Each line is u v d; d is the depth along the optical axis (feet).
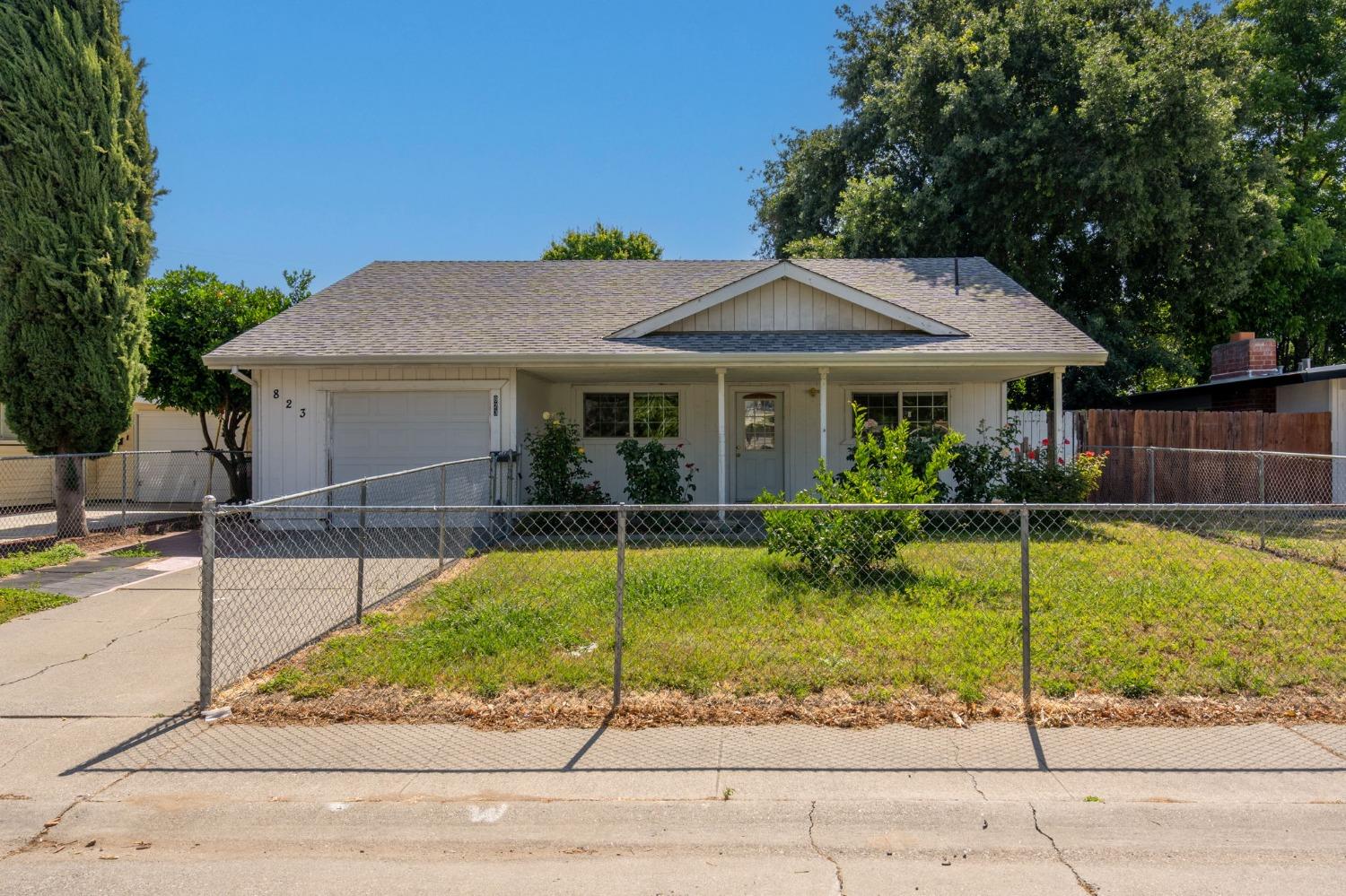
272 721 14.75
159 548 34.65
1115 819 11.25
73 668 17.98
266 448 40.32
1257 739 13.75
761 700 15.35
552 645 18.37
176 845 10.80
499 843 10.81
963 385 46.32
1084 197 61.41
